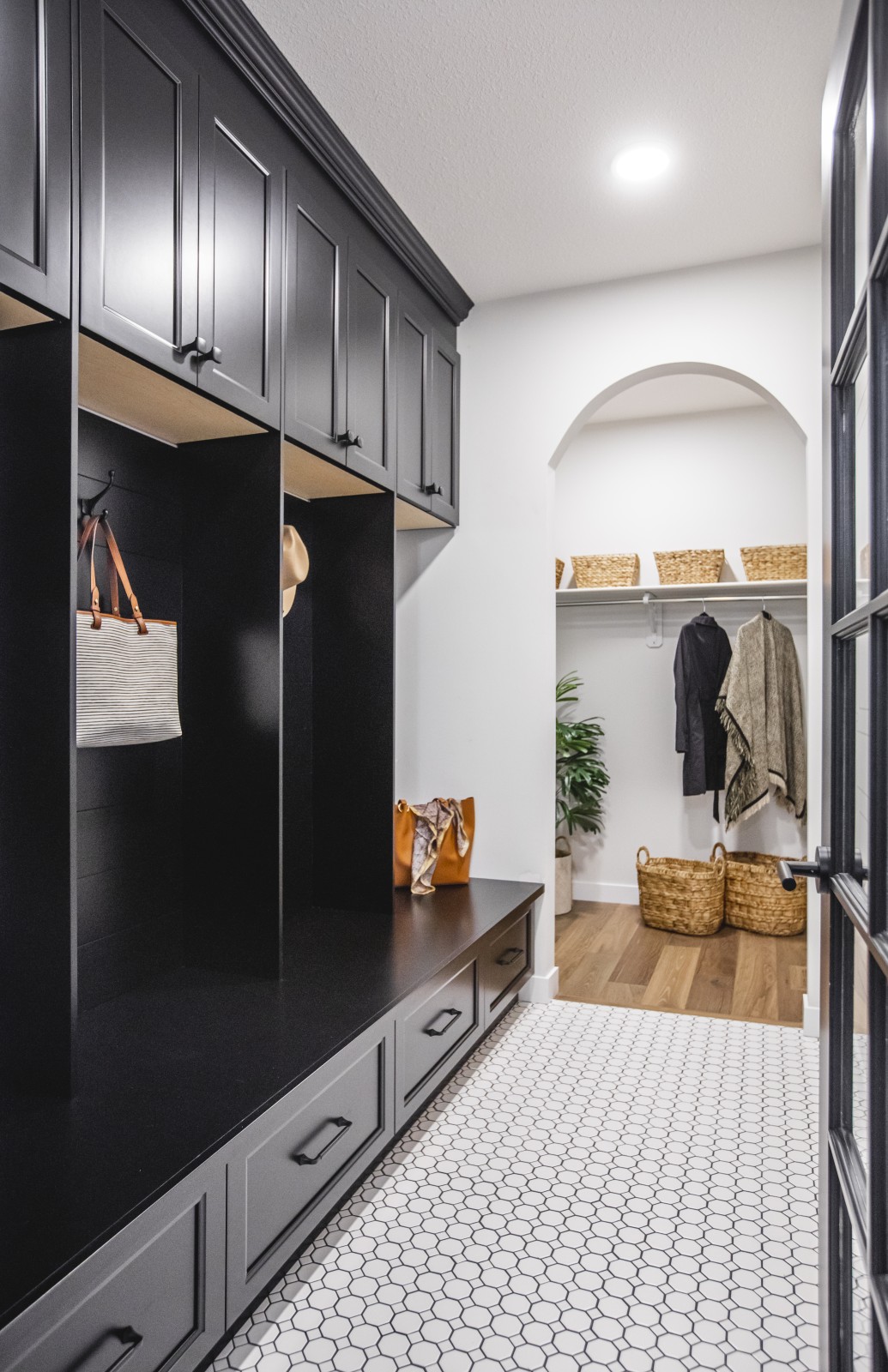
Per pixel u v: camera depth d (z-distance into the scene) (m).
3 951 1.59
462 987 2.54
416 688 3.54
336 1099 1.81
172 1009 2.00
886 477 0.90
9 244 1.37
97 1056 1.74
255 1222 1.52
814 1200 2.02
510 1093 2.56
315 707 3.01
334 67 2.13
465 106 2.28
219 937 2.29
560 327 3.34
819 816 3.04
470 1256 1.83
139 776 2.20
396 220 2.76
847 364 1.13
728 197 2.71
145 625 2.01
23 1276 1.09
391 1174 2.14
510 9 1.94
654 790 5.01
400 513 3.21
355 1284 1.74
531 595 3.38
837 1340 1.17
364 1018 1.95
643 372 3.25
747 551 4.39
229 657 2.26
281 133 2.19
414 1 1.91
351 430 2.56
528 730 3.38
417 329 3.08
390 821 2.90
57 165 1.46
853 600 1.12
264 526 2.21
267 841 2.22
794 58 2.10
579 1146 2.27
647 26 1.99
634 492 5.05
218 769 2.28
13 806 1.57
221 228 1.94
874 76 0.91
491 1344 1.59
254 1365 1.53
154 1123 1.46
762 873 4.31
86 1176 1.31
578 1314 1.66
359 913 2.91
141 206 1.68
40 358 1.53
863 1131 1.02
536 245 3.00
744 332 3.10
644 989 3.50
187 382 1.82
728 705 4.43
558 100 2.25
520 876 3.39
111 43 1.60
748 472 4.84
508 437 3.42
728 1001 3.35
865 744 1.01
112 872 2.12
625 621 5.08
